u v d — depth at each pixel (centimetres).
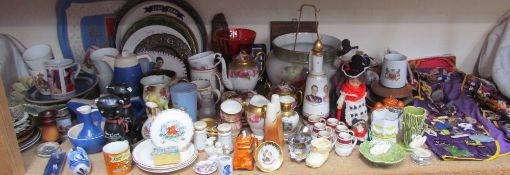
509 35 121
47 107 103
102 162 91
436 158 93
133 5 120
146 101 100
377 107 101
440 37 135
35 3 119
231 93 109
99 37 124
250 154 89
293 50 109
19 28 121
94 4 121
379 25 131
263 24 128
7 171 84
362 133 98
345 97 100
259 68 120
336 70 107
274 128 92
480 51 138
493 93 118
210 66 111
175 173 88
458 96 118
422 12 131
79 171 85
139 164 86
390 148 93
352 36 132
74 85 109
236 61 111
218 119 105
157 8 121
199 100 105
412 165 90
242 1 124
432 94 119
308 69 106
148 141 94
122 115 93
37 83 108
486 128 104
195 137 94
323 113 103
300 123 105
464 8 131
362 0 127
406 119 96
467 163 91
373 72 118
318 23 129
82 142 91
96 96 114
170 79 106
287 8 126
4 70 116
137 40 123
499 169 89
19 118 96
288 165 90
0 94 80
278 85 105
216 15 124
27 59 108
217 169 88
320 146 89
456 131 103
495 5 131
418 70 130
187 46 125
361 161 92
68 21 121
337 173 88
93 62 112
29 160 92
